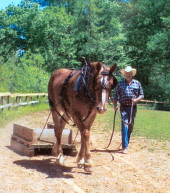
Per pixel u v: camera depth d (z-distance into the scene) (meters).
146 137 11.27
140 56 46.50
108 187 5.41
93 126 14.12
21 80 26.34
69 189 5.17
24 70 27.36
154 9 44.09
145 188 5.48
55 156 7.50
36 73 27.12
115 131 12.65
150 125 15.61
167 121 18.50
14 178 5.57
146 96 44.06
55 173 6.08
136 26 47.22
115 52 42.09
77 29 41.50
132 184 5.66
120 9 45.94
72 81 6.45
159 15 43.53
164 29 42.06
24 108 19.92
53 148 7.46
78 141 9.73
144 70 46.41
